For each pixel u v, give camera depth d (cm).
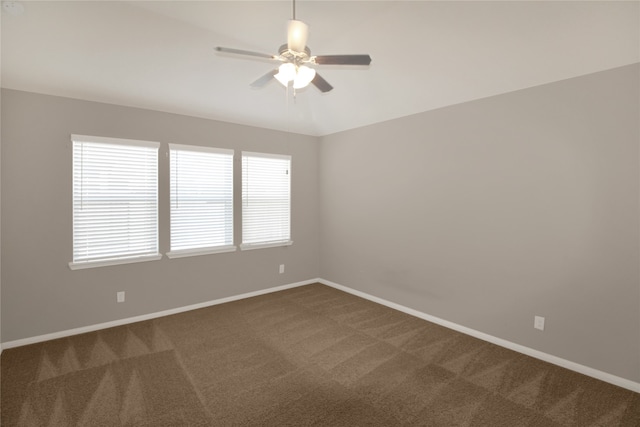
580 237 255
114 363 270
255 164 445
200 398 225
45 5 223
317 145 511
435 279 357
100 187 332
